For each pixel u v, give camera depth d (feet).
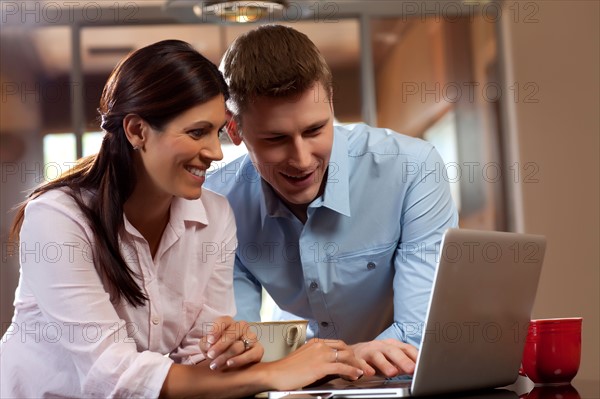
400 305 6.89
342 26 16.57
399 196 7.07
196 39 16.52
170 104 5.23
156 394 5.10
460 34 16.97
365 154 7.08
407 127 16.60
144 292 5.81
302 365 5.15
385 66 16.60
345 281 7.27
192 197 5.43
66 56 16.39
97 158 5.61
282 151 6.15
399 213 7.09
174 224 5.91
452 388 5.02
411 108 16.65
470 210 16.88
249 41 6.11
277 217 7.22
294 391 4.84
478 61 16.92
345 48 16.57
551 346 5.68
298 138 6.04
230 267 6.40
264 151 6.18
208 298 6.28
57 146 16.29
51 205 5.38
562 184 17.11
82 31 16.42
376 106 16.53
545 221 17.04
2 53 16.34
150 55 5.32
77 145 16.26
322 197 6.93
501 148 17.03
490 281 5.08
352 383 5.41
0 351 5.76
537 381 5.74
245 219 7.42
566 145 17.15
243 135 6.30
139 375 5.12
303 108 5.96
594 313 17.03
